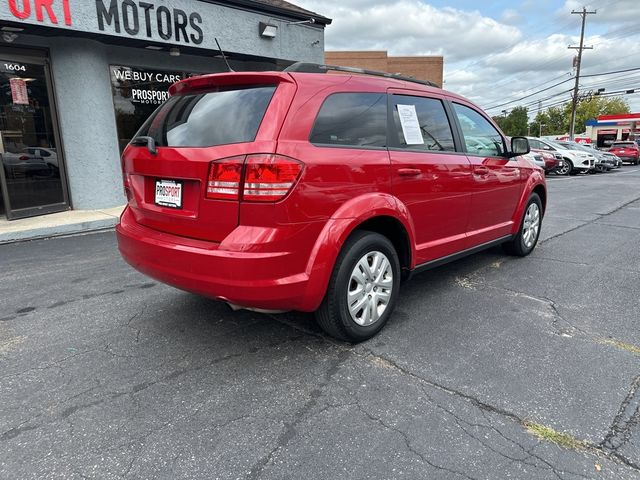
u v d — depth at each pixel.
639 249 5.80
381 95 3.29
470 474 1.97
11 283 4.46
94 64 7.77
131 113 8.67
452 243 3.94
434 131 3.74
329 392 2.58
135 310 3.77
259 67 10.38
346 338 3.09
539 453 2.10
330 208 2.77
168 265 2.77
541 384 2.66
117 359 2.96
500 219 4.68
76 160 7.90
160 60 8.94
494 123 4.68
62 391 2.60
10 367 2.86
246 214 2.51
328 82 2.92
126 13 7.50
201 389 2.61
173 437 2.21
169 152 2.78
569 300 4.00
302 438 2.20
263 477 1.96
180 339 3.24
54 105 7.66
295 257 2.64
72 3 6.90
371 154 3.05
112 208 8.27
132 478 1.95
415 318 3.61
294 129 2.62
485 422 2.32
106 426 2.29
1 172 6.99
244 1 9.06
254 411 2.41
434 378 2.73
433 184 3.56
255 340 3.22
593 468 2.01
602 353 3.03
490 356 2.99
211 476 1.96
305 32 10.46
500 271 4.84
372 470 2.00
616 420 2.33
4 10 6.33
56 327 3.44
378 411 2.41
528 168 5.11
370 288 3.16
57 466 2.02
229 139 2.61
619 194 11.94
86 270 4.88
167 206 2.87
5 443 2.16
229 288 2.53
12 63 7.09
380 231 3.43
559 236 6.60
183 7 8.23
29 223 6.87
